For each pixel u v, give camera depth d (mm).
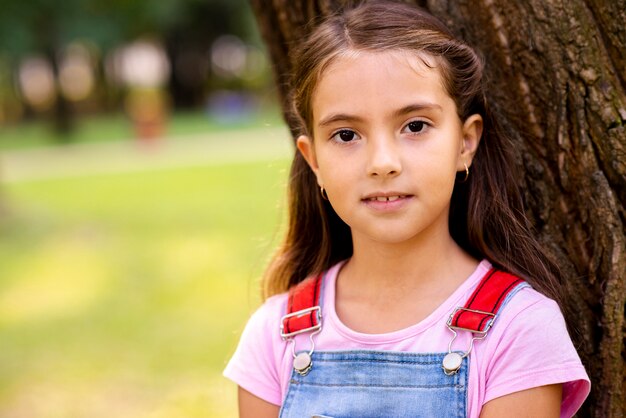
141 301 5586
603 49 1524
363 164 1410
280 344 1561
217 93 28078
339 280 1605
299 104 1543
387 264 1515
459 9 1628
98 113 27391
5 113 25719
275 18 1864
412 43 1412
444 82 1428
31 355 4664
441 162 1416
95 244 7504
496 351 1399
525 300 1433
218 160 13672
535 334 1395
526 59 1574
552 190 1601
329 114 1426
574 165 1564
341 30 1458
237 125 20812
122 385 4176
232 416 3738
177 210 9039
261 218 8266
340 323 1512
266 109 23719
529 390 1378
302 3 1780
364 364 1451
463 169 1521
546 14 1542
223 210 8859
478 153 1592
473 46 1623
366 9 1500
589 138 1540
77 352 4672
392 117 1395
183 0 23812
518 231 1562
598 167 1543
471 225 1587
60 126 19625
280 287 1784
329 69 1424
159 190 10586
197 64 28906
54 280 6293
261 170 11883
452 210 1648
